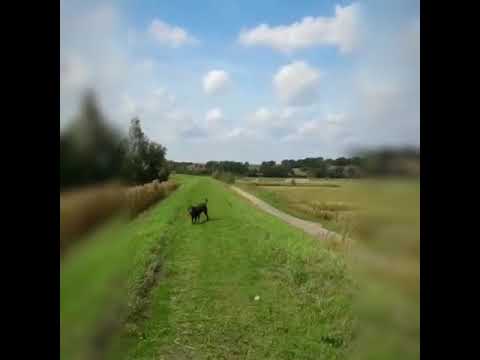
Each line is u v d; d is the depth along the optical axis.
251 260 10.86
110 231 3.53
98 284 3.67
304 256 9.71
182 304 7.32
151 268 9.06
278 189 50.53
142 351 5.27
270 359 5.24
